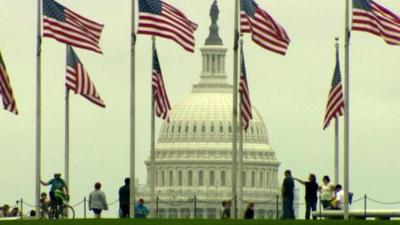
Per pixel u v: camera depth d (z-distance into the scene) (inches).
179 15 5625.0
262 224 4886.8
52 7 5659.5
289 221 4972.9
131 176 5797.2
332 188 5836.6
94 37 5684.1
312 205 5590.6
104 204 5649.6
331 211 5777.6
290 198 5506.9
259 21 5521.7
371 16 5472.4
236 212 5890.8
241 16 5541.3
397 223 4884.4
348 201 5654.5
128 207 5787.4
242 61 5836.6
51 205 5644.7
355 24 5472.4
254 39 5521.7
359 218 5895.7
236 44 5797.2
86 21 5693.9
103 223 4918.8
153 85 6067.9
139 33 5575.8
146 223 4913.9
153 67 6067.9
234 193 5762.8
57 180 5679.1
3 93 5570.9
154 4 5585.6
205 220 5017.2
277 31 5521.7
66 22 5664.4
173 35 5585.6
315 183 5580.7
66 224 4909.0
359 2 5477.4
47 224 4918.8
